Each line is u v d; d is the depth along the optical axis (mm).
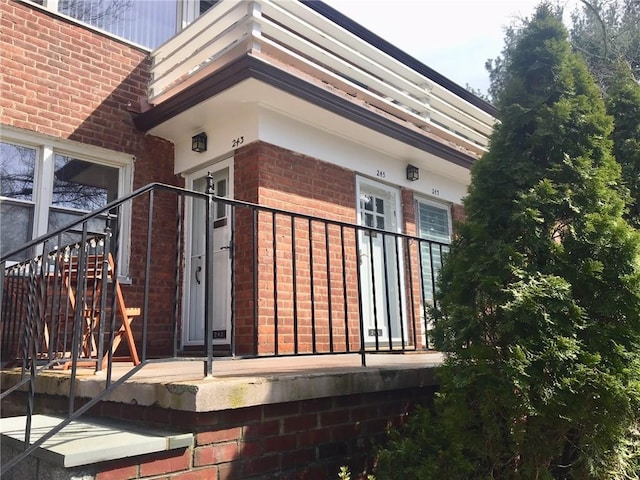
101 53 5938
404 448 2686
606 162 2920
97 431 2477
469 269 2703
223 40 5363
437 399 2898
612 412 2350
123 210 5777
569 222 2732
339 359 4387
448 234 7793
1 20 5242
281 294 5234
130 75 6133
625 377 2373
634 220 3467
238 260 5258
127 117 5992
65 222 5477
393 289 6641
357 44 6305
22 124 5242
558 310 2430
